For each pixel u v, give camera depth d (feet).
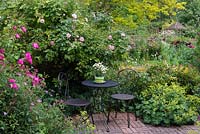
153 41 34.65
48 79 18.94
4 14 18.17
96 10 25.85
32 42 17.44
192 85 21.47
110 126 17.04
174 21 46.80
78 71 19.10
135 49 31.19
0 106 9.52
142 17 26.30
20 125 9.88
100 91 19.35
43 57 17.90
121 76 20.52
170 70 22.26
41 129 10.41
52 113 11.51
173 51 32.17
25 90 10.13
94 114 18.98
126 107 19.67
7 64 10.52
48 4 18.07
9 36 13.87
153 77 21.01
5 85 9.64
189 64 26.27
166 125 17.33
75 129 12.21
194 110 18.42
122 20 25.53
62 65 18.93
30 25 18.26
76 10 19.38
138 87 20.22
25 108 9.91
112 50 18.89
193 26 46.16
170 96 18.38
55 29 18.11
